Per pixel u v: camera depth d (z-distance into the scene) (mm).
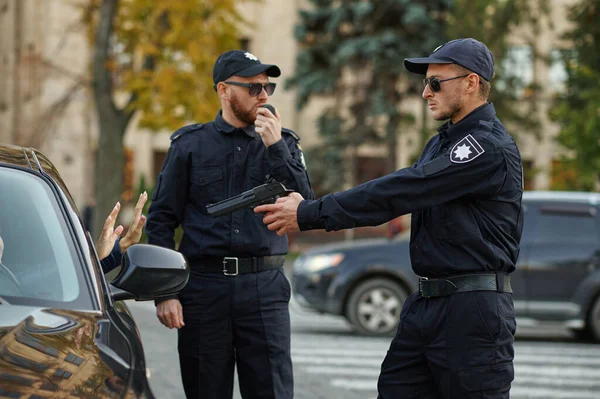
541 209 13836
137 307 16125
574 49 27406
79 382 3016
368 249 14164
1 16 35781
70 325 3424
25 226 3965
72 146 36188
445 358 4613
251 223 5812
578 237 13695
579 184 22984
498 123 4730
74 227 4078
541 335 15258
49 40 35969
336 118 38562
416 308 4758
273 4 42875
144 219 5312
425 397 4785
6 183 4137
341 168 38344
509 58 34375
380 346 13297
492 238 4621
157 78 20625
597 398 9930
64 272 3816
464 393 4582
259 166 5906
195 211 5891
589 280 13531
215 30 21359
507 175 4605
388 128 37344
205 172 5859
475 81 4699
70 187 36125
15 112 35906
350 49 36531
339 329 15320
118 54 22516
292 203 4758
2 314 3391
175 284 4082
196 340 5812
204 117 20578
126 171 40469
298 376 10523
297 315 17406
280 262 5945
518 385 10641
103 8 22000
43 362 3049
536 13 33406
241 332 5828
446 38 35031
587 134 22469
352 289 14164
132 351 3498
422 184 4562
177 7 20859
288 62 42750
